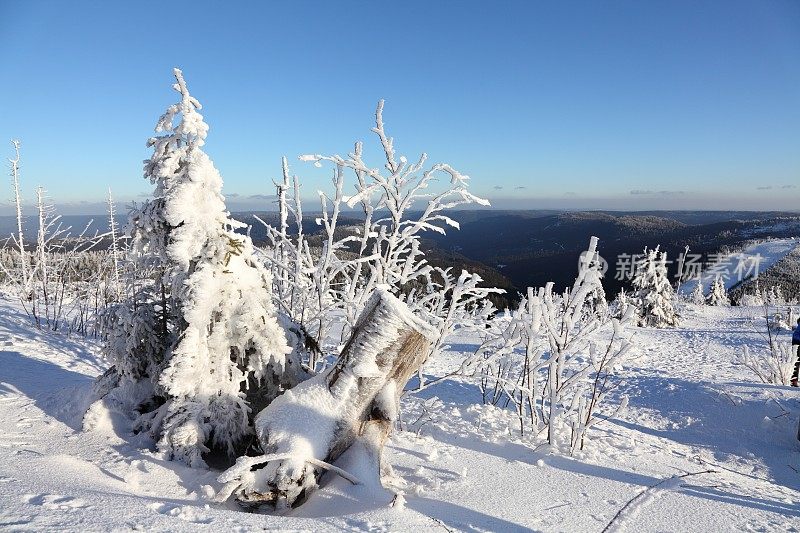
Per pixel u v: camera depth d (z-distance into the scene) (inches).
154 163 161.9
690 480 183.0
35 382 219.1
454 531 115.3
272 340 163.8
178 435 145.6
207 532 92.9
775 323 826.2
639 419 328.8
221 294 160.4
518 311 231.9
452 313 221.8
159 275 174.2
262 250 242.5
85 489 109.9
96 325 179.3
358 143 220.5
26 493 99.0
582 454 203.0
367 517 112.4
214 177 163.8
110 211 538.9
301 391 147.6
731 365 549.6
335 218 228.5
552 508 143.5
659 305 1053.8
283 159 240.8
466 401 324.5
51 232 518.6
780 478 226.7
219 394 157.0
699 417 325.1
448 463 177.5
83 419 159.8
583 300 224.5
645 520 139.2
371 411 147.8
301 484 132.6
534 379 236.2
